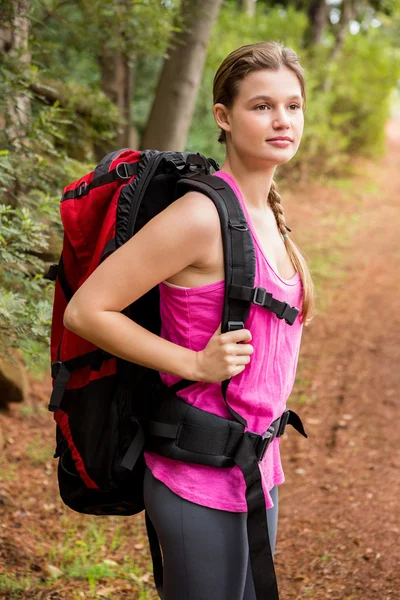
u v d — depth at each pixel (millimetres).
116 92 8703
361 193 18531
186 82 8266
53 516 4656
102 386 2219
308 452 6188
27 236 3580
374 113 20594
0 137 4035
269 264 2094
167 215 2008
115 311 2039
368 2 20516
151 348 2033
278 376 2213
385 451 6133
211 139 14164
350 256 13312
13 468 5137
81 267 2371
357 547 4484
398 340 9172
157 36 6297
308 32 21016
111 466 2223
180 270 2047
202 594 2170
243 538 2205
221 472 2152
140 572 4121
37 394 6367
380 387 7703
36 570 3914
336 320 10016
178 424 2131
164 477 2174
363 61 20547
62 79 5348
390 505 5094
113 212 2191
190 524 2141
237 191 2148
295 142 2154
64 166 4633
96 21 5910
